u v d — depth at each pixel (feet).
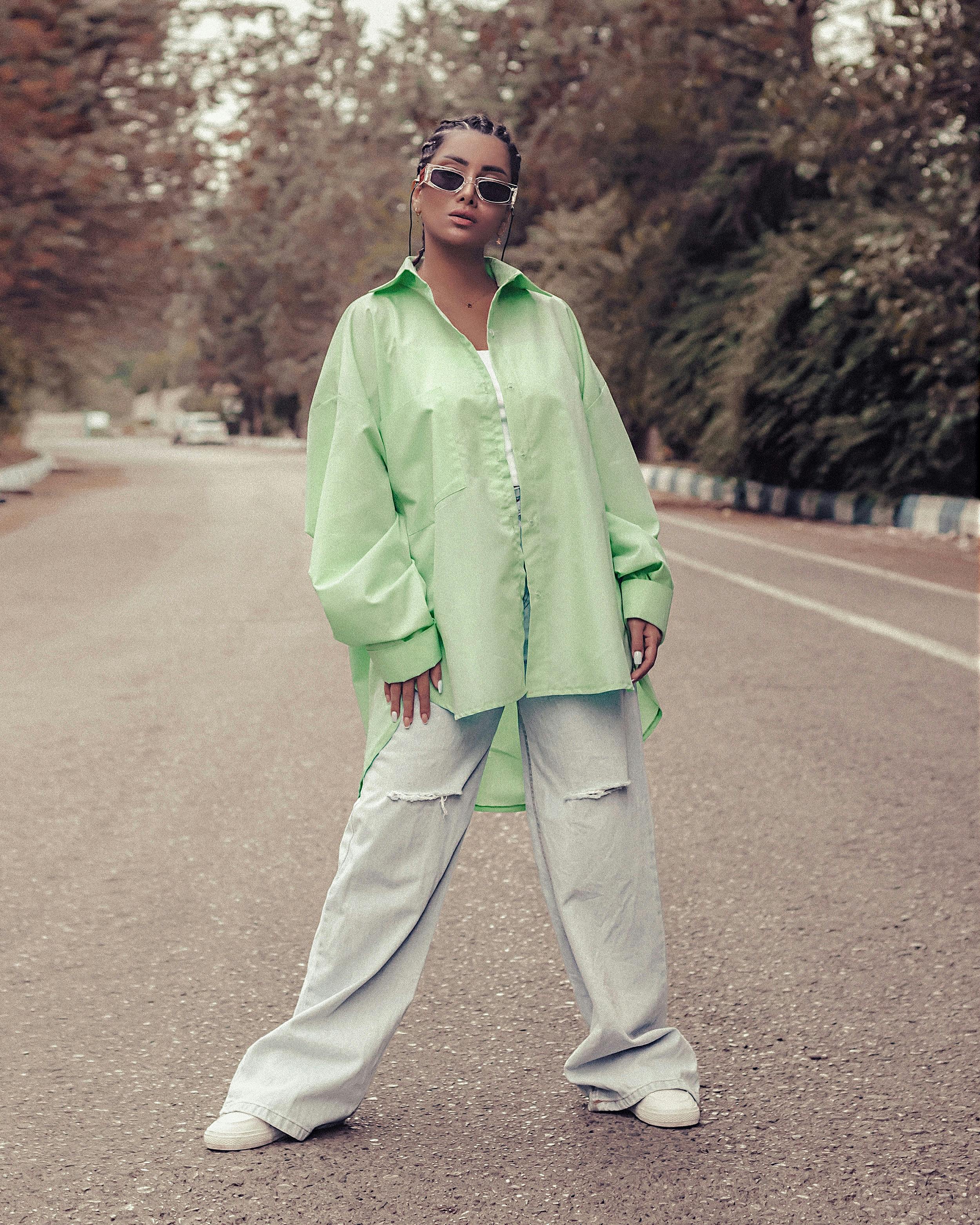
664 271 82.64
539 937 13.19
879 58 54.85
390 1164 8.86
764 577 40.91
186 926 13.58
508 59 98.78
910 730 21.27
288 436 286.66
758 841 16.01
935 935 13.05
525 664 8.94
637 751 9.30
